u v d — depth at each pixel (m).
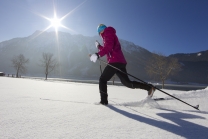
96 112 2.00
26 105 2.31
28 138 1.13
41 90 5.05
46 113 1.87
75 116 1.77
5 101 2.60
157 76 27.69
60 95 3.89
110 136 1.22
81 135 1.22
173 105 2.51
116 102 3.01
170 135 1.26
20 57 50.16
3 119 1.57
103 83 2.67
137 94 5.34
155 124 1.55
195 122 1.65
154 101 2.50
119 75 2.75
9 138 1.12
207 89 3.06
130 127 1.44
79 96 3.84
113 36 2.68
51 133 1.24
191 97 2.80
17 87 5.74
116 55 2.71
